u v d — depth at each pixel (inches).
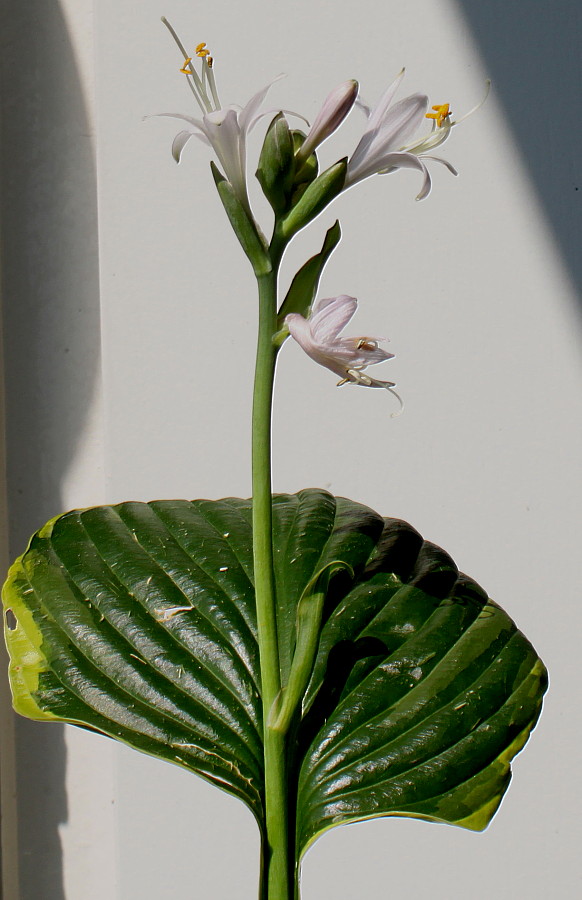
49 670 54.1
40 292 68.4
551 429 63.4
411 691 54.2
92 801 68.8
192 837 63.4
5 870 66.6
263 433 50.8
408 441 63.6
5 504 68.1
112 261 63.9
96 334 68.6
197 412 63.9
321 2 63.2
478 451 63.5
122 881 63.4
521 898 63.1
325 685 54.2
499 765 53.1
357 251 63.6
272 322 50.6
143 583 55.6
